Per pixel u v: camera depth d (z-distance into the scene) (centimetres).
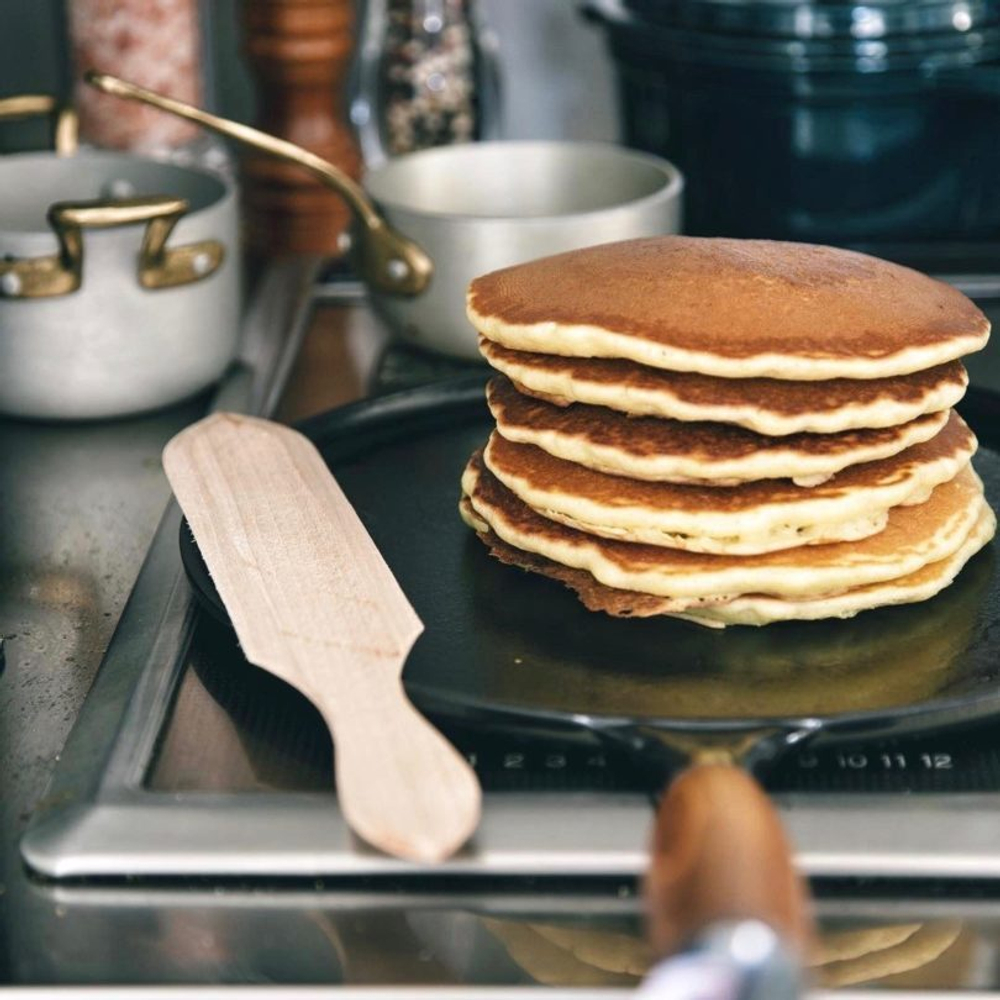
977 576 87
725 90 113
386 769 75
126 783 78
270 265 122
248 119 136
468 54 128
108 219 97
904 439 84
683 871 65
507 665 82
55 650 87
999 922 75
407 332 107
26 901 75
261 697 82
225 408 104
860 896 75
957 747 80
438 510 92
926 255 118
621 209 103
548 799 77
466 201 114
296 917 75
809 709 80
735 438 84
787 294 85
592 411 86
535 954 74
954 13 112
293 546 86
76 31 123
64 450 102
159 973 73
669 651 83
